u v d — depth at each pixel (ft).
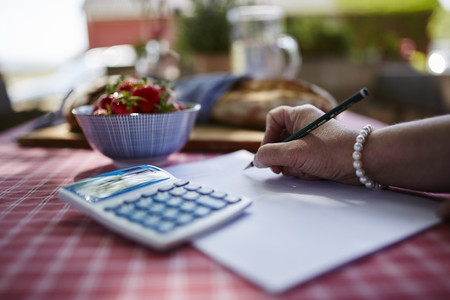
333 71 6.53
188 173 1.85
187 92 3.10
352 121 3.07
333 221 1.25
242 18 3.82
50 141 2.62
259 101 2.70
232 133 2.64
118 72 3.99
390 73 6.27
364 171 1.50
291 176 1.76
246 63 3.85
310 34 6.76
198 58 4.42
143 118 1.88
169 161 2.21
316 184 1.65
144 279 0.96
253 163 1.77
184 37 4.48
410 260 1.02
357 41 9.04
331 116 1.57
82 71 5.83
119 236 1.20
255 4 4.64
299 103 2.61
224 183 1.69
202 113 2.94
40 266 1.03
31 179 1.88
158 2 4.50
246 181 1.71
